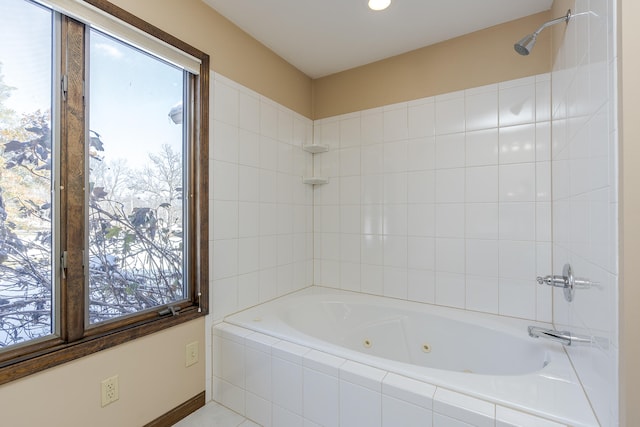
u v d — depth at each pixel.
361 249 2.34
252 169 1.98
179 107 1.59
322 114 2.54
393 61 2.21
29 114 1.06
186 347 1.56
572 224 1.25
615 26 0.76
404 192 2.16
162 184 1.51
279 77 2.22
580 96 1.10
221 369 1.66
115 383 1.26
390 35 1.96
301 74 2.46
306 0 1.64
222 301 1.77
